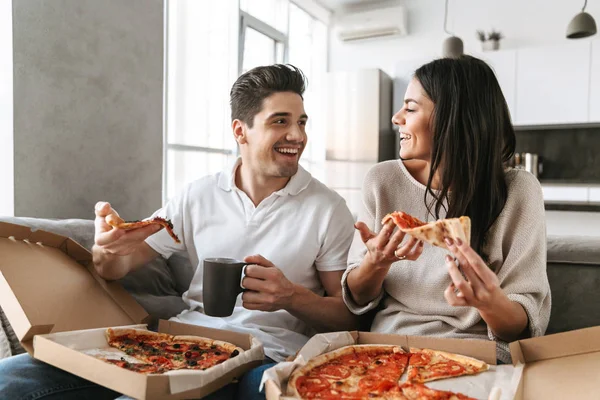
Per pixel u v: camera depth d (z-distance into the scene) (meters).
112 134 2.20
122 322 1.14
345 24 5.64
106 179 2.18
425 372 0.87
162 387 0.76
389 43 5.65
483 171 1.17
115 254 1.16
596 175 4.81
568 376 0.83
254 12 4.47
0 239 1.15
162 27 2.51
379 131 5.11
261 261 1.15
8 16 1.74
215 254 1.40
